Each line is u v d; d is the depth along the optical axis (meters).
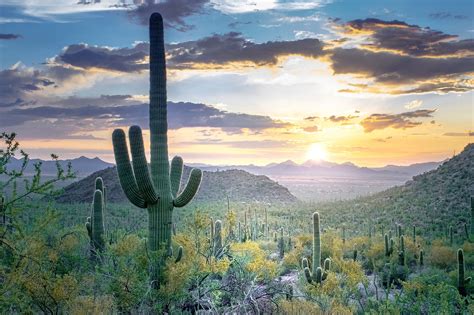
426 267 25.25
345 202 97.06
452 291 11.86
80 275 8.94
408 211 67.69
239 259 10.79
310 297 11.33
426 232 48.69
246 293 9.60
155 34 12.17
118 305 8.77
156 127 11.97
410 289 11.16
